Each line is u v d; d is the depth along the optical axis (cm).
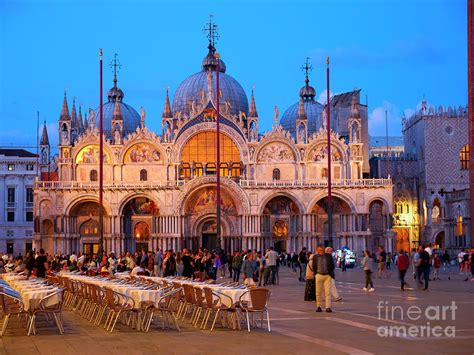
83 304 4497
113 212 14038
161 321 4028
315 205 14450
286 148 14400
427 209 15438
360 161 14312
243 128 14475
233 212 14250
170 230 14038
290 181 14162
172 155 14300
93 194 14075
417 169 16100
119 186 14012
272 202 14425
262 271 7244
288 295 5916
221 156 14512
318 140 14400
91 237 14238
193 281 4566
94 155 14262
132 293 3644
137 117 17538
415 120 16212
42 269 6531
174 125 16175
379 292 5944
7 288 3694
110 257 7925
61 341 3294
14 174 17550
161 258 8162
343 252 11212
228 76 16662
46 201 14088
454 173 15462
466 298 5116
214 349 2947
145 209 14362
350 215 14225
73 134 15925
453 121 15512
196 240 14275
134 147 14325
